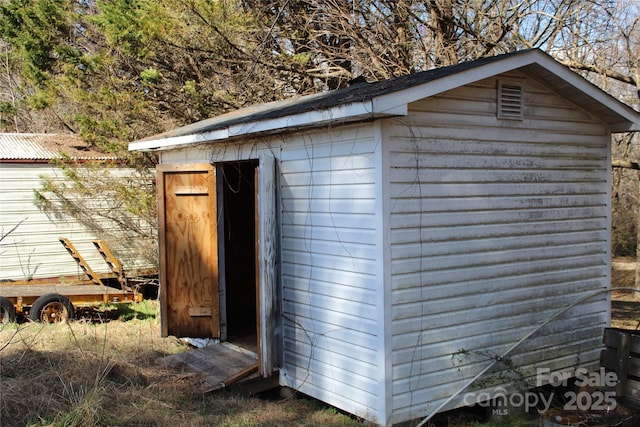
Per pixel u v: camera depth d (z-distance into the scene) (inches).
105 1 450.6
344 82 501.0
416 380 202.4
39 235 485.4
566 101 246.1
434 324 206.7
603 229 259.9
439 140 208.1
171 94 462.0
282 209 243.3
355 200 205.6
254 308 364.8
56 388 211.2
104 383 227.3
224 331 295.3
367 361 202.1
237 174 354.9
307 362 231.8
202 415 215.6
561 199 245.0
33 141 527.8
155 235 507.8
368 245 200.4
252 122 237.3
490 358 221.1
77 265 499.5
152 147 320.8
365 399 203.2
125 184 484.4
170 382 242.2
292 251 238.4
